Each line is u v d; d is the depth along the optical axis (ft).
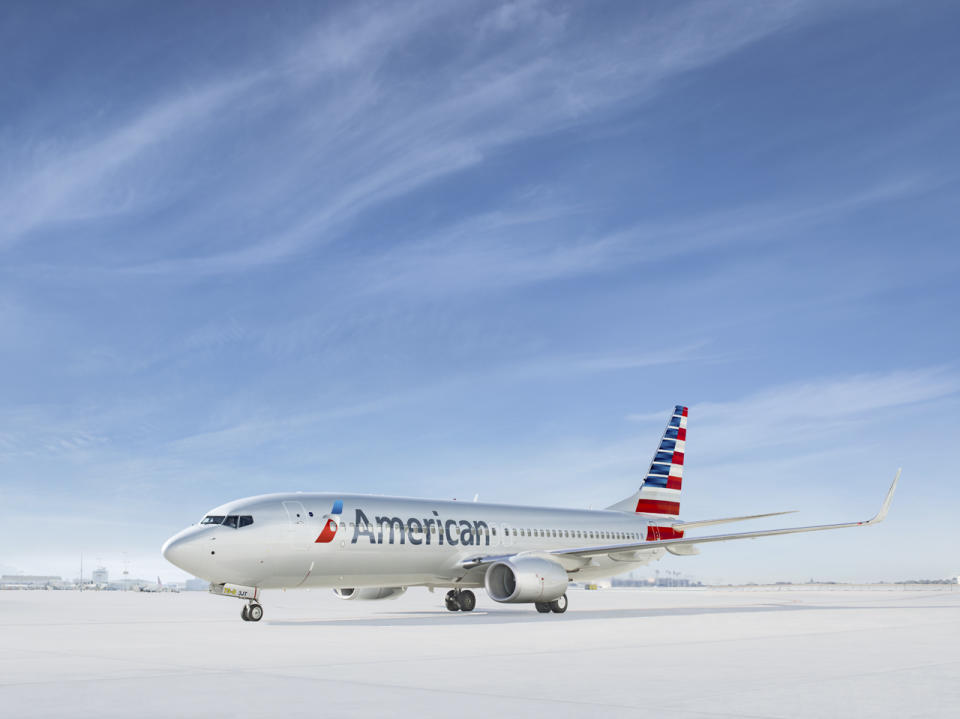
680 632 66.39
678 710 28.50
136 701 30.89
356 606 131.95
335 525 95.86
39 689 34.09
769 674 38.17
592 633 65.77
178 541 86.99
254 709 29.04
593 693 32.45
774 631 67.05
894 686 34.17
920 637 60.18
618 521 134.62
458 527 109.60
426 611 112.16
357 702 30.45
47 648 53.83
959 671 39.19
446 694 32.32
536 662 43.68
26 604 144.56
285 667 41.78
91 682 36.17
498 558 104.47
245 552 88.94
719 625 75.56
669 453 148.87
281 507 93.40
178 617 96.84
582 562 114.52
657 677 37.17
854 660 44.14
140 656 47.93
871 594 241.55
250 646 54.80
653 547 108.99
